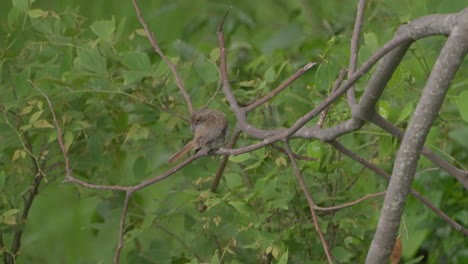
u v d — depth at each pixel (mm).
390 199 6449
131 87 9719
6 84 10148
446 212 10438
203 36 13133
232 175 8852
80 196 10578
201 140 8242
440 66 6055
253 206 8734
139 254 9820
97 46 9766
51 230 12867
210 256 9719
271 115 9930
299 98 9508
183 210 9836
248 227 8617
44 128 9922
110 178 10406
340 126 7258
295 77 7898
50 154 10203
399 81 8984
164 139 10078
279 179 9141
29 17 10805
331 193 9547
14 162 9938
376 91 6824
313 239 9344
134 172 10156
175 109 9812
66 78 9336
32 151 10172
